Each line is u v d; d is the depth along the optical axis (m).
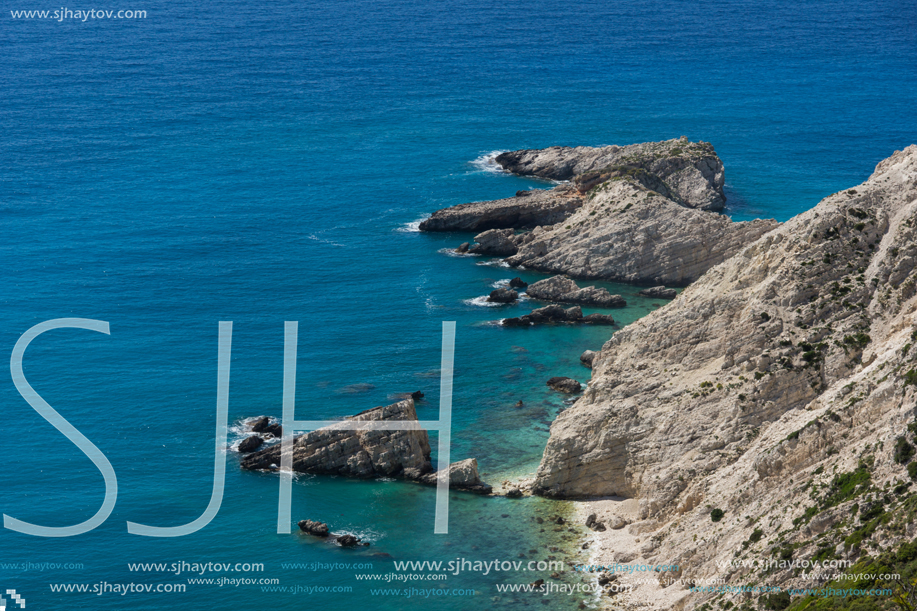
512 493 99.56
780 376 90.44
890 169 104.38
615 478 97.56
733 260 106.88
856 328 90.81
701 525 83.12
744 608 71.75
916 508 67.31
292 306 150.62
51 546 92.50
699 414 93.75
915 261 91.69
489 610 82.25
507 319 143.88
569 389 123.25
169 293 154.62
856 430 78.00
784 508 76.94
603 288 153.75
